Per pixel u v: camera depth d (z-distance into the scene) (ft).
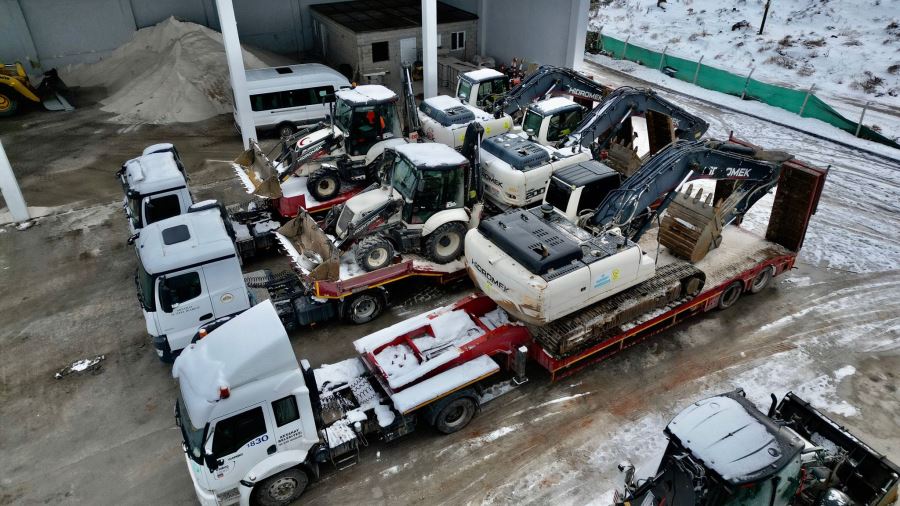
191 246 31.76
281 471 24.89
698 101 76.38
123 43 87.61
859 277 41.52
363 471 27.84
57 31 83.35
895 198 52.06
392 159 40.22
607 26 115.85
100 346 36.45
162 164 42.98
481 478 27.27
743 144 41.52
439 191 37.11
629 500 21.65
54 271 43.96
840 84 82.64
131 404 32.09
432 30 62.54
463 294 40.42
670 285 33.50
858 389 31.94
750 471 18.90
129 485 27.48
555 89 60.03
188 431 23.22
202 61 77.61
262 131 66.39
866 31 98.84
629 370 33.68
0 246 47.26
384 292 37.50
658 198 37.35
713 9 117.19
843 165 58.29
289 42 96.32
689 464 19.39
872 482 23.59
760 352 34.78
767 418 21.15
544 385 32.71
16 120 73.77
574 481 26.99
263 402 23.06
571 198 36.60
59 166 61.26
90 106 78.02
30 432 30.40
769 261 38.01
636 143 63.82
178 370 23.94
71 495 27.02
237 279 32.76
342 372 30.45
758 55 94.94
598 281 29.86
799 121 69.51
